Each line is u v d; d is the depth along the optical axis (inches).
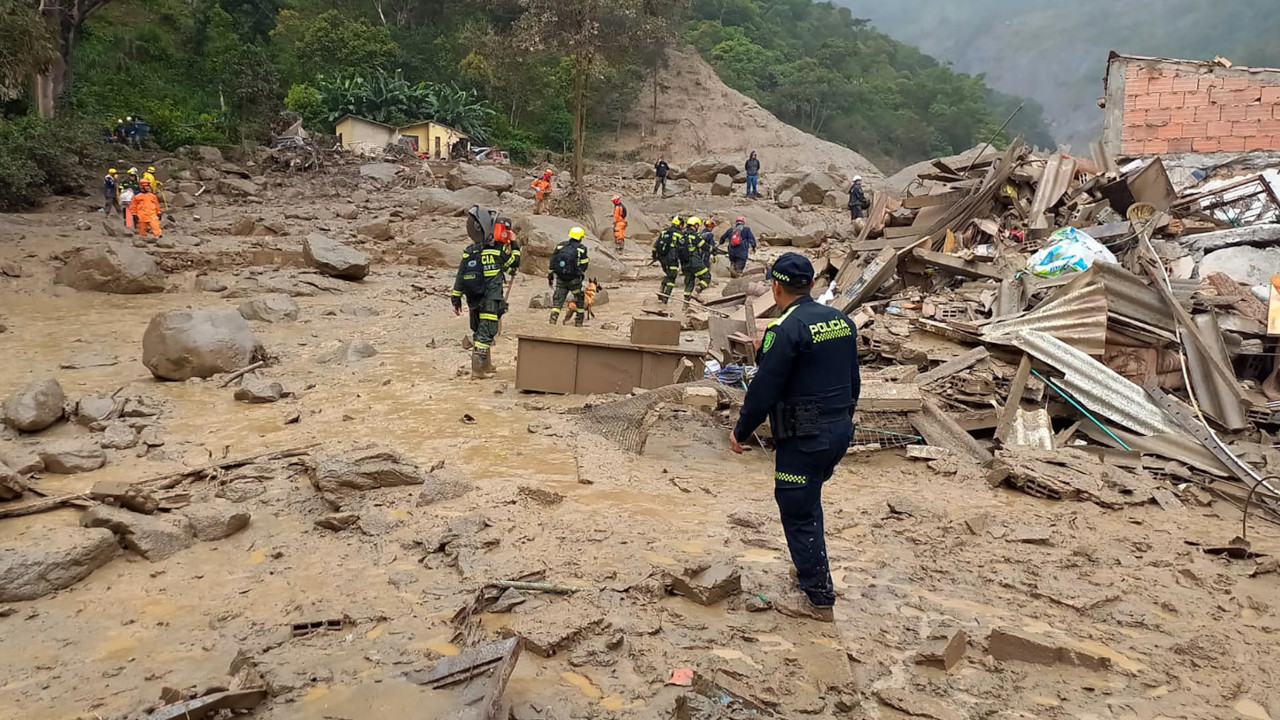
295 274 658.2
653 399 287.6
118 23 1708.9
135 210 766.5
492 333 371.2
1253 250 462.6
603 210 1153.4
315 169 1273.4
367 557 182.2
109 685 130.0
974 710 131.5
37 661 136.7
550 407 319.3
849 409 160.7
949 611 167.2
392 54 1969.7
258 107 1492.4
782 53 3767.2
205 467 233.5
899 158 3654.0
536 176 1563.7
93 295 576.7
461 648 142.3
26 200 888.9
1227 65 888.9
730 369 355.6
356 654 139.7
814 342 154.3
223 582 169.0
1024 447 280.4
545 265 783.7
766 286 541.0
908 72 4473.4
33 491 209.8
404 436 277.0
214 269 688.4
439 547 184.5
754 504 227.6
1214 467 266.2
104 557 173.9
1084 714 132.0
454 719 112.8
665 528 204.4
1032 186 649.6
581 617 151.9
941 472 261.0
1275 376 326.6
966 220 612.4
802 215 1330.0
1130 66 927.0
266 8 2063.2
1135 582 183.6
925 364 338.6
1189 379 309.3
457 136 1707.7
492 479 234.5
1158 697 137.7
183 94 1593.3
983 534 210.1
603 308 601.9
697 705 127.0
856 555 194.4
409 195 1147.3
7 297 548.4
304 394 333.4
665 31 1326.3
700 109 2333.9
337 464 217.5
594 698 130.1
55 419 280.8
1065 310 317.7
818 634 154.5
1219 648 153.8
